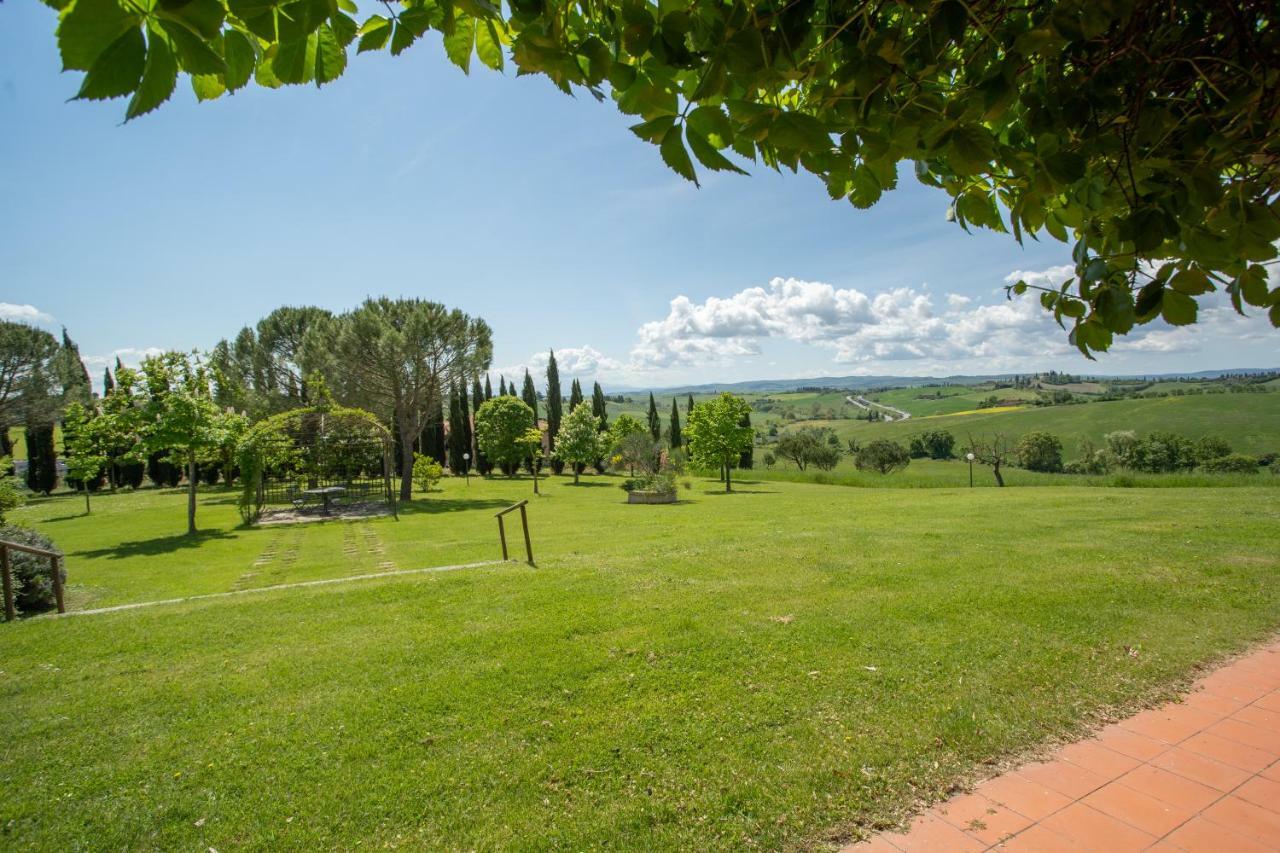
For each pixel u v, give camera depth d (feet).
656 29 2.95
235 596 20.06
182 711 11.88
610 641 14.78
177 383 51.34
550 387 153.28
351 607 18.03
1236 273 3.53
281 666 13.85
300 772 9.84
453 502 79.36
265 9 2.38
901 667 12.97
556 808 8.86
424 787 9.39
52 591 24.11
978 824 8.15
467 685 12.67
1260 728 10.39
